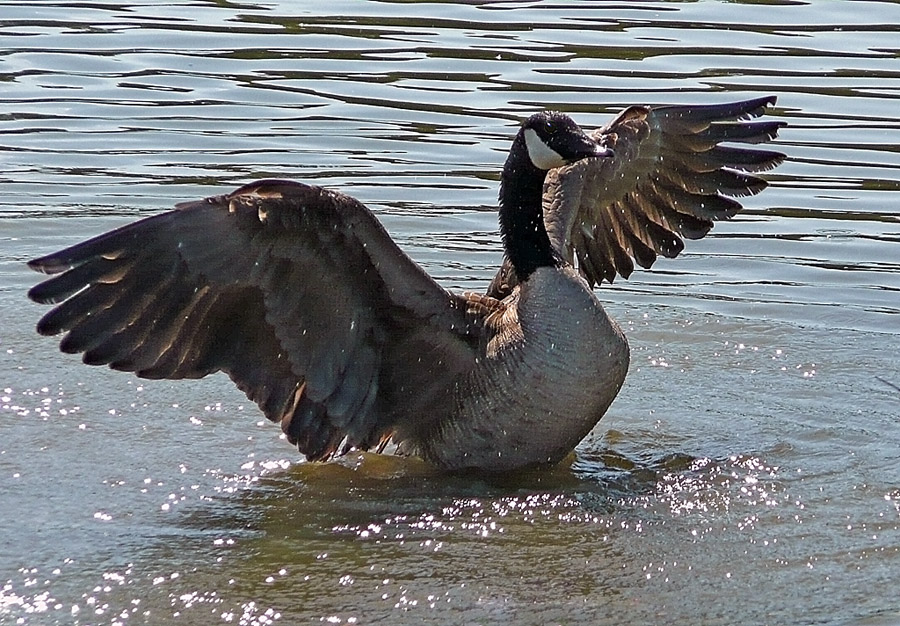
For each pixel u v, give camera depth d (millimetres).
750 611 9836
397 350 12266
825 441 12859
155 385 14023
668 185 14719
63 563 10531
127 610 9875
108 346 11031
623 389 14023
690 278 16797
